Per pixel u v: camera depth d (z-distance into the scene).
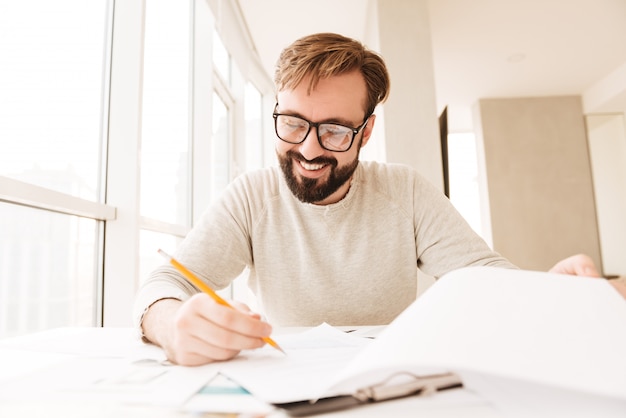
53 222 1.06
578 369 0.30
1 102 0.92
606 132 4.95
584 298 0.39
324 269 0.97
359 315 0.96
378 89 0.94
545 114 4.96
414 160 2.37
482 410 0.30
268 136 3.96
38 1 1.04
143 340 0.60
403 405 0.31
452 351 0.31
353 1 2.84
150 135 1.65
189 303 0.48
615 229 4.83
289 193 0.99
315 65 0.82
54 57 1.10
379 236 0.99
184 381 0.39
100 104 1.32
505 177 4.88
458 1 3.04
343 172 0.91
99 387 0.37
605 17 3.30
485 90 4.76
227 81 3.04
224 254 0.89
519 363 0.30
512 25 3.38
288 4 2.84
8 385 0.38
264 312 0.99
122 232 1.28
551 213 4.83
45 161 1.06
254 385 0.37
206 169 2.26
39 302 1.02
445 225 0.98
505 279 0.42
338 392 0.34
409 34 2.46
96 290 1.26
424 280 2.22
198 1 2.24
